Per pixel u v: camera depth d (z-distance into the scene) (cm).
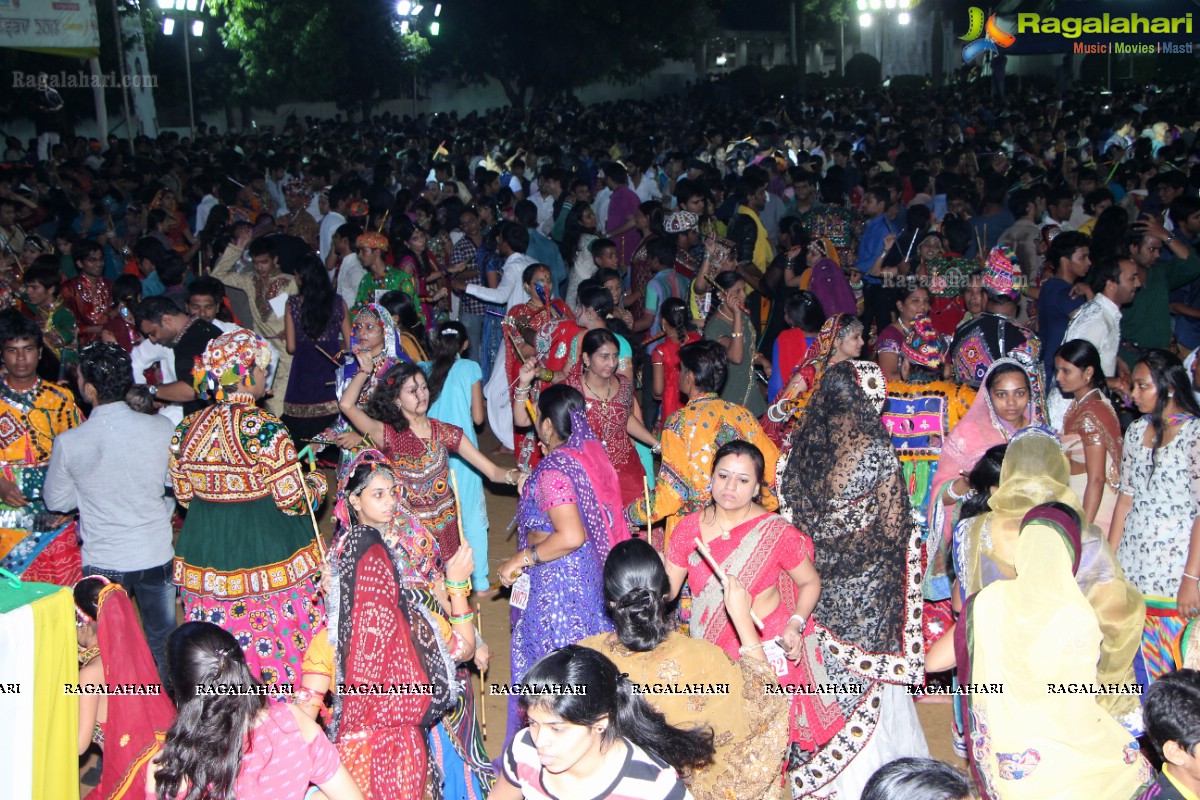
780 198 1355
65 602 361
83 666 402
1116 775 330
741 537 399
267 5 3247
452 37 3531
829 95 3866
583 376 564
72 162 1638
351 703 354
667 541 426
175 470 464
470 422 623
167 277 758
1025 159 1619
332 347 745
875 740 421
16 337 517
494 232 931
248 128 3472
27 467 527
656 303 833
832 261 854
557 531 423
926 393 568
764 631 401
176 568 474
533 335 755
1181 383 456
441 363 619
